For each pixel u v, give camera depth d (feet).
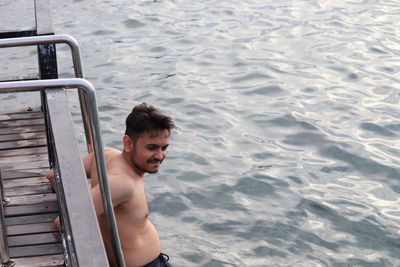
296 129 23.53
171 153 21.40
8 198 12.92
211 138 22.70
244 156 21.42
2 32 17.99
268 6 38.73
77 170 7.23
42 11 17.76
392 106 25.70
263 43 32.68
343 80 28.35
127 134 10.05
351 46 32.37
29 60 30.83
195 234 17.10
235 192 19.11
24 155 15.67
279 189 19.33
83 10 37.73
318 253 16.35
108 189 8.32
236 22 35.86
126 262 10.49
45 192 13.26
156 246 10.89
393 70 29.48
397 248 16.62
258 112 24.90
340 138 22.77
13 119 18.75
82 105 11.33
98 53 31.24
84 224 6.57
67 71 28.96
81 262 6.15
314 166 20.85
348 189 19.44
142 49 31.76
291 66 29.76
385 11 37.73
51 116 8.08
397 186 19.70
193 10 37.81
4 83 7.91
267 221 17.65
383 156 21.50
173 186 19.36
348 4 39.06
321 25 35.42
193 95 26.37
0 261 10.33
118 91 26.81
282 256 16.22
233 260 16.02
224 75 28.63
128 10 37.63
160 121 9.82
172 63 29.96
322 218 17.85
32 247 11.13
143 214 10.42
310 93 26.84
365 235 17.13
